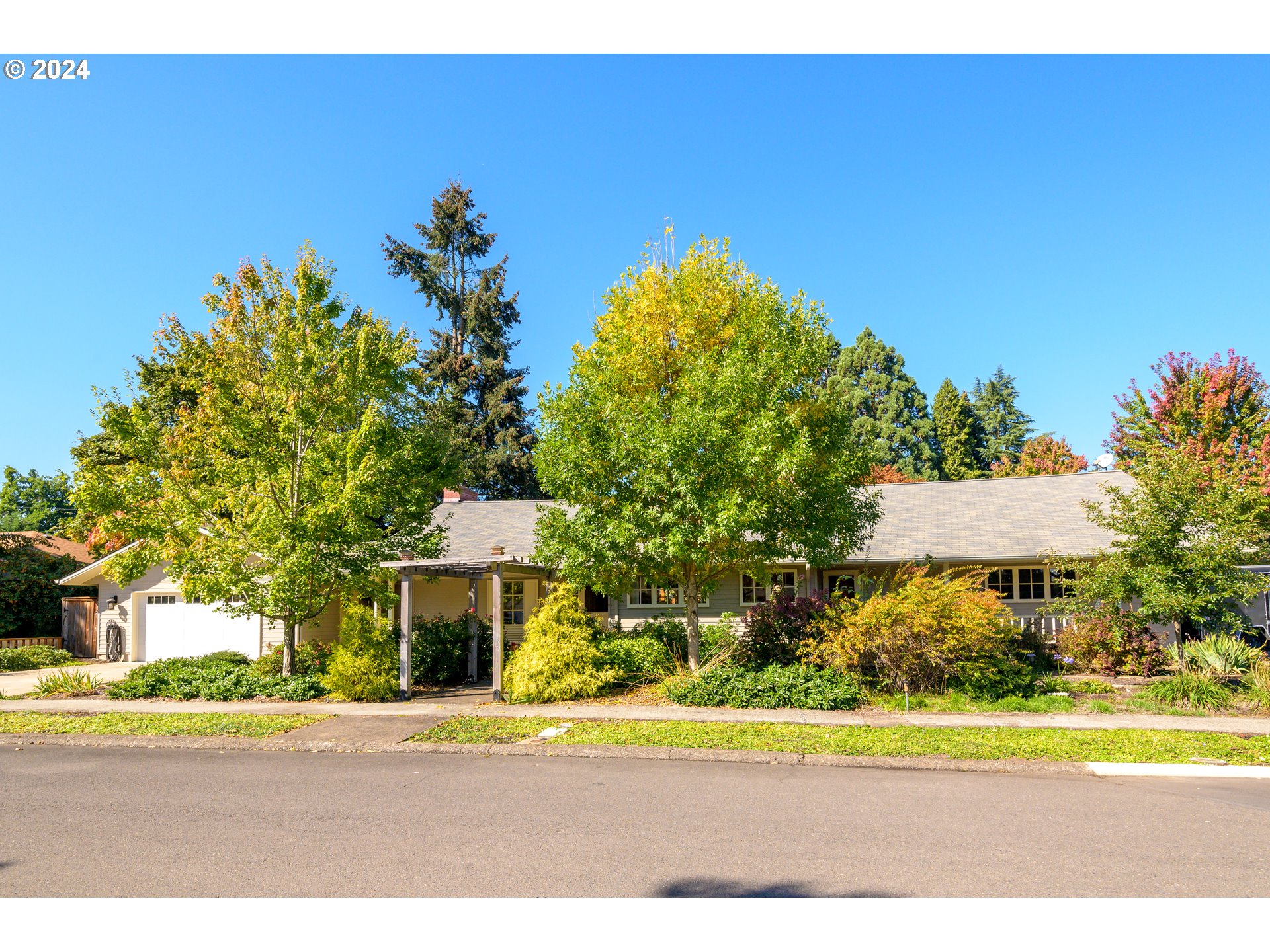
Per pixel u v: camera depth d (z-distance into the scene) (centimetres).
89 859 578
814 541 1338
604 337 1441
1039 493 2252
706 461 1260
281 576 1404
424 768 890
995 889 512
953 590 1297
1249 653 1311
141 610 2261
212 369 1452
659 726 1092
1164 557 1384
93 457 2659
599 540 1305
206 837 630
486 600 2164
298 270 1488
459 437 3722
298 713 1245
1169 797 748
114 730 1116
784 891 509
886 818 674
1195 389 2598
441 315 4538
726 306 1407
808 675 1300
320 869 553
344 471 1519
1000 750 927
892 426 4928
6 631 2533
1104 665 1524
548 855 581
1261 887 514
